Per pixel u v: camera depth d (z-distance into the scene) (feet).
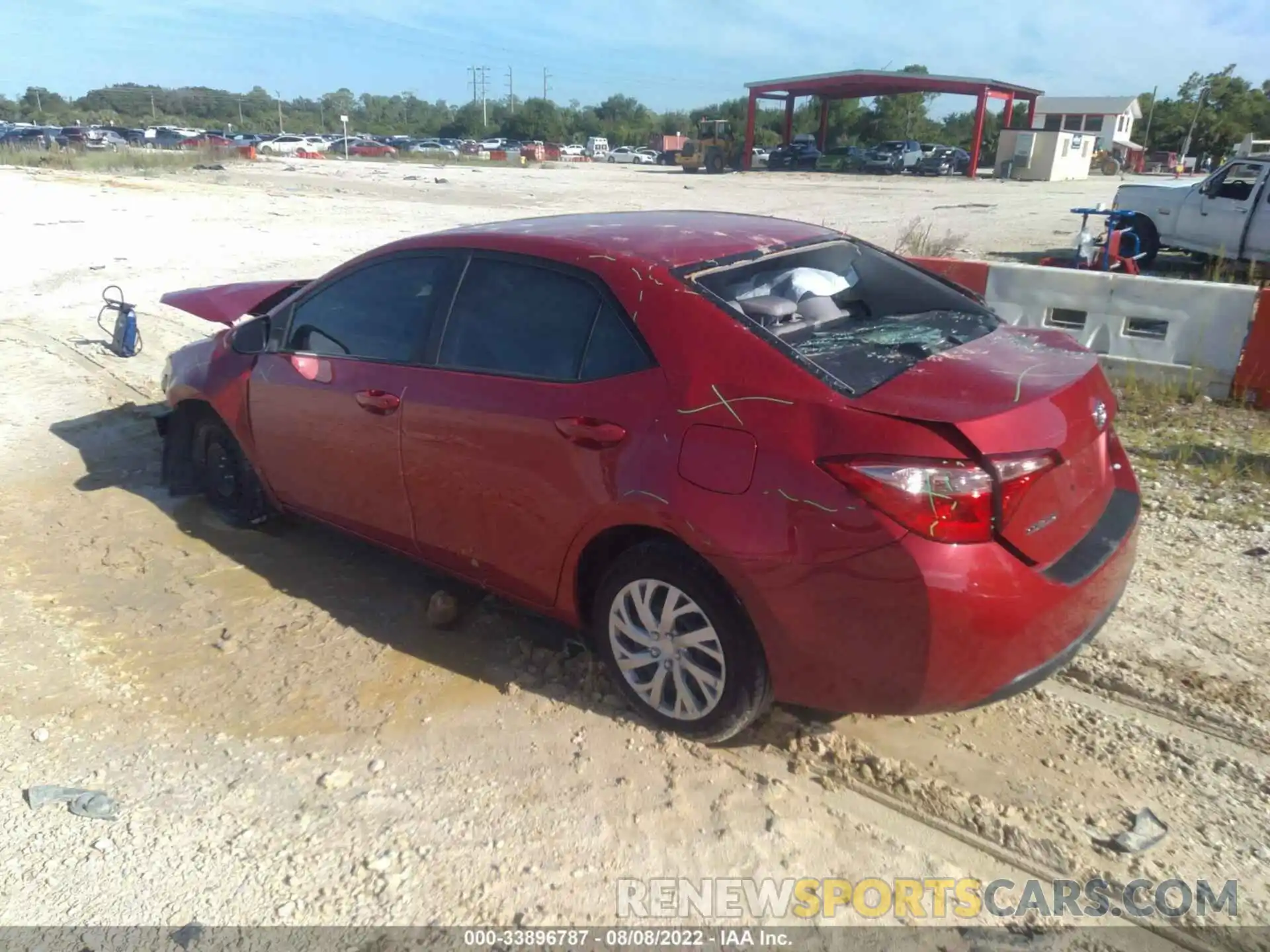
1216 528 16.65
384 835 9.85
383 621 14.07
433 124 401.90
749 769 10.68
